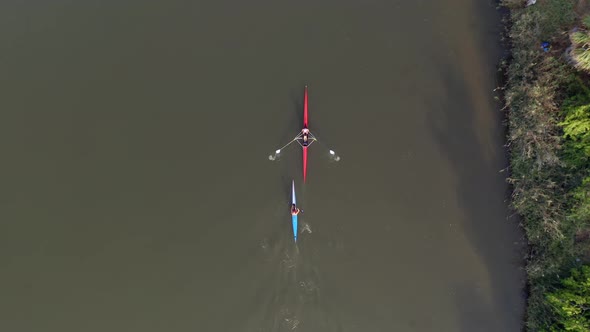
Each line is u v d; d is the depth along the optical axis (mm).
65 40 27828
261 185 26094
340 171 26047
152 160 26375
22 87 27188
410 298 25078
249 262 25469
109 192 26047
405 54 27219
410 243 25500
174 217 25828
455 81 26734
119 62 27500
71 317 24828
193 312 25000
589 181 22062
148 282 25250
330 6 27922
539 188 23719
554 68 23953
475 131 26234
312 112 26625
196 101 26953
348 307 25047
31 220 25688
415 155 26188
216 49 27531
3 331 24609
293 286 25281
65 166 26266
